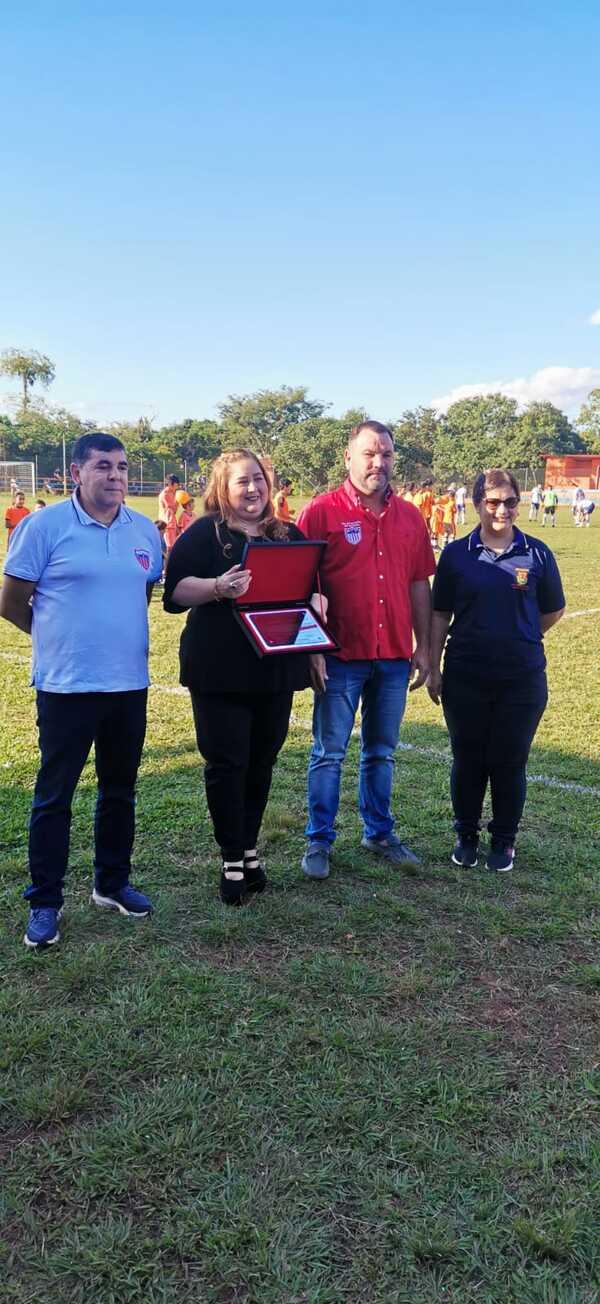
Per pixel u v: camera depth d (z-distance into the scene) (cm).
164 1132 243
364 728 431
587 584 1561
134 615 349
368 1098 259
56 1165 231
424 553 422
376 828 434
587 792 534
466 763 418
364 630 402
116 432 8625
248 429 9038
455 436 8231
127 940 346
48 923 343
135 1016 294
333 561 401
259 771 380
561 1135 246
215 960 333
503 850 423
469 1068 273
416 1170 232
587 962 338
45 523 336
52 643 338
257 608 351
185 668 363
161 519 1741
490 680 402
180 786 524
